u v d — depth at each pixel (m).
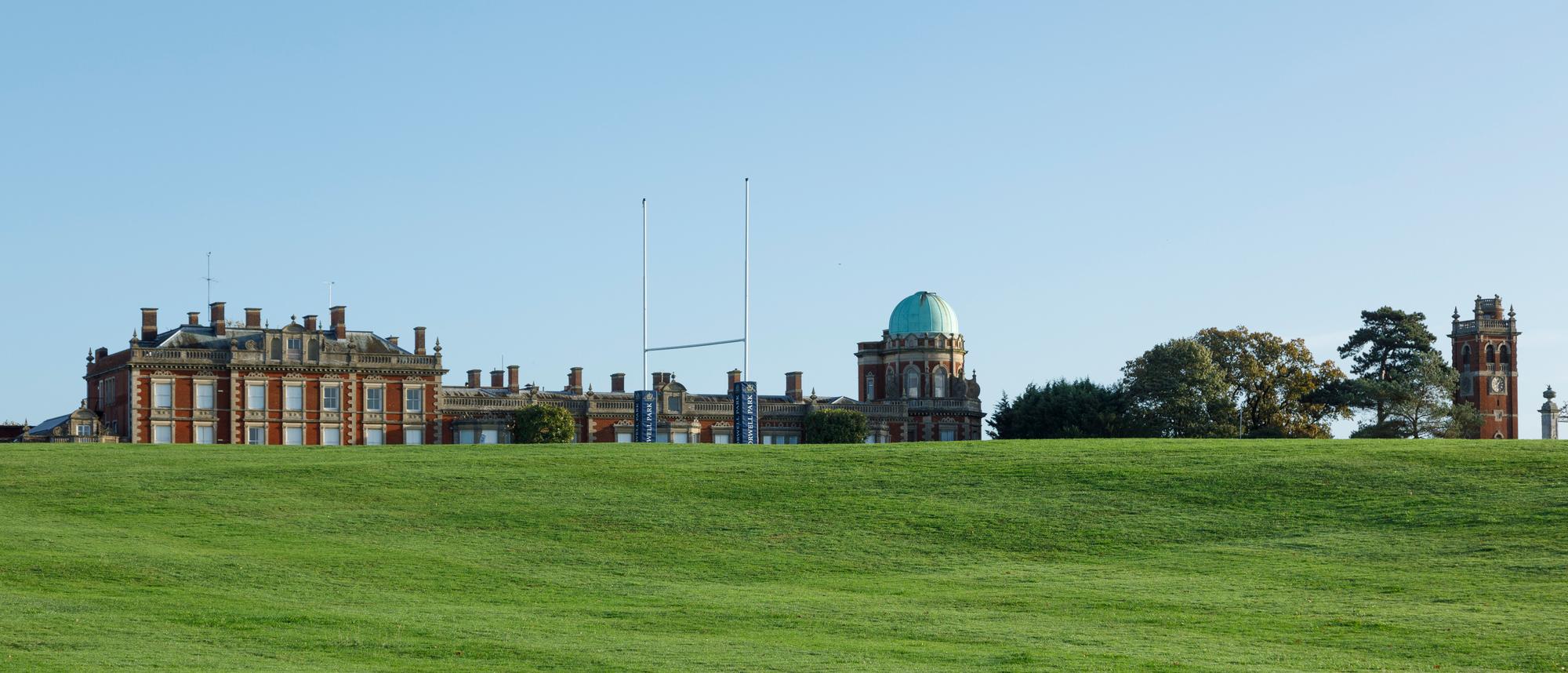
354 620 36.47
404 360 124.38
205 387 117.75
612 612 39.12
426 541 49.66
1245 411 142.88
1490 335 170.50
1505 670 32.97
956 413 151.00
